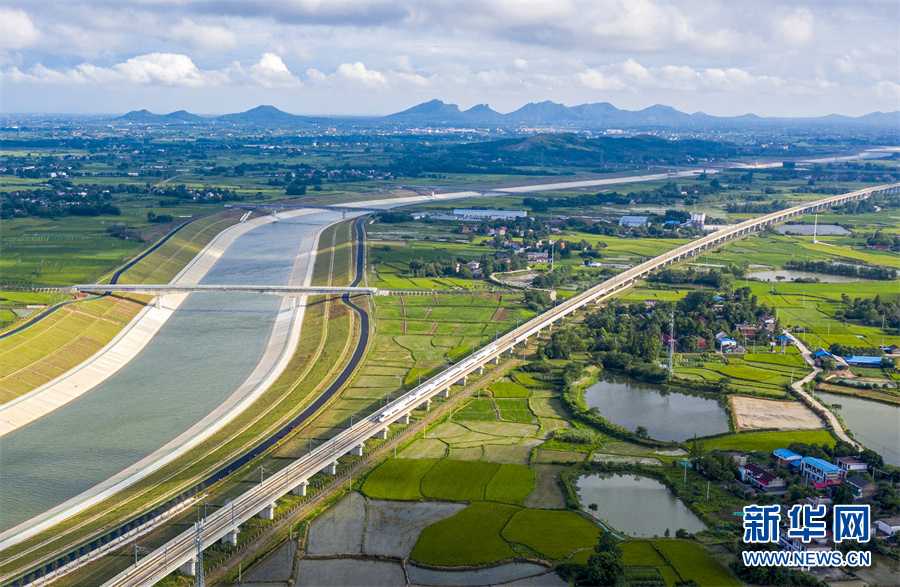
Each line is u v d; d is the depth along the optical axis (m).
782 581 184.00
